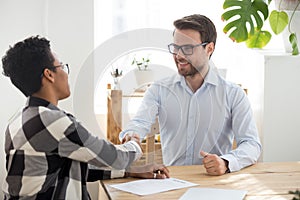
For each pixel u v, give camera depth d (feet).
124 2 11.57
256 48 11.07
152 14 11.73
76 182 5.92
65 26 10.32
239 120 8.40
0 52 10.10
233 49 12.00
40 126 5.64
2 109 10.19
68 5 10.29
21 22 10.16
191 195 6.31
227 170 7.56
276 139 10.71
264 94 10.59
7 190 5.87
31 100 5.94
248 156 7.88
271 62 10.53
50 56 5.97
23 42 5.95
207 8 11.96
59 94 6.13
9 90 10.18
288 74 10.60
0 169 10.25
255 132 8.41
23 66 5.84
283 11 10.52
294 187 6.77
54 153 5.73
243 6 10.46
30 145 5.65
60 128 5.65
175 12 11.84
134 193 6.43
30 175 5.66
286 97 10.65
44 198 5.72
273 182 7.02
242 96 8.48
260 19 10.56
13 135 5.78
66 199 5.78
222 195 6.31
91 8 10.38
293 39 10.33
